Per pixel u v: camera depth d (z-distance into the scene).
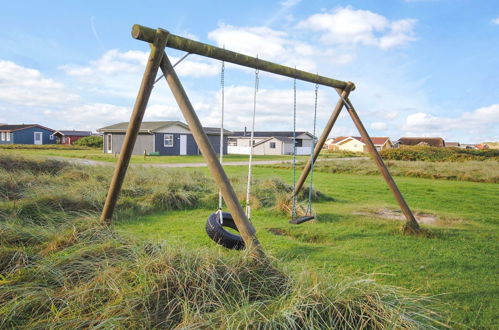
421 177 17.30
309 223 6.35
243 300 2.49
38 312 2.48
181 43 3.53
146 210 6.73
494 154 30.86
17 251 3.31
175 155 30.02
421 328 2.44
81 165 10.15
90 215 5.40
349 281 2.82
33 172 8.77
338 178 15.33
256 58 4.27
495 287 3.63
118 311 2.42
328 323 2.35
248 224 3.37
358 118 6.08
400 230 5.88
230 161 25.94
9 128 47.78
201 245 4.66
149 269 2.84
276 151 43.59
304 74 5.07
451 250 4.94
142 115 3.75
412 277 3.85
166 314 2.44
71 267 3.08
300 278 2.82
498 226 6.65
